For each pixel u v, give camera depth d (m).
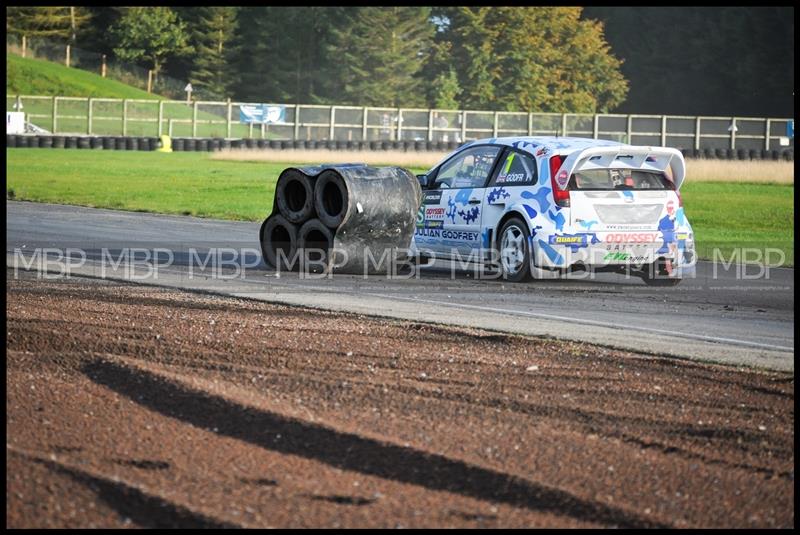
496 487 20.86
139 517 19.00
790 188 140.62
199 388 26.89
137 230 74.69
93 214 87.06
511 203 51.25
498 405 26.84
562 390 28.42
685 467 22.48
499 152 53.19
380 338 34.84
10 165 156.50
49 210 89.81
